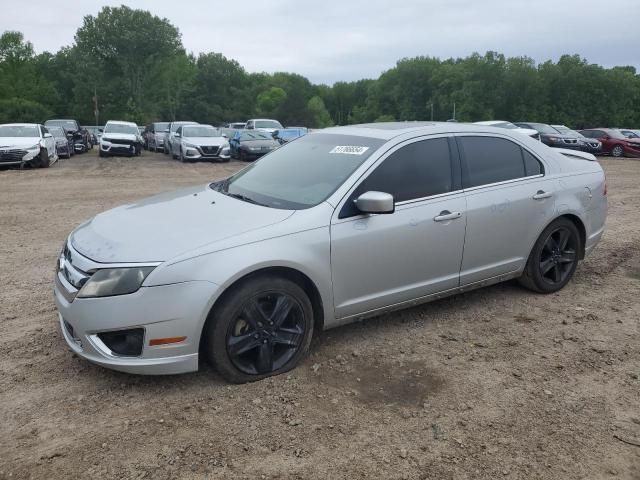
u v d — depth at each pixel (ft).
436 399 11.33
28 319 15.14
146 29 267.80
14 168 59.67
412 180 13.97
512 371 12.52
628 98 268.00
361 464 9.30
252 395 11.38
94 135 142.51
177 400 11.15
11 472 9.01
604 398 11.45
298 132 95.09
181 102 305.32
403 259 13.64
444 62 362.94
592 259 21.74
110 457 9.40
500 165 15.80
